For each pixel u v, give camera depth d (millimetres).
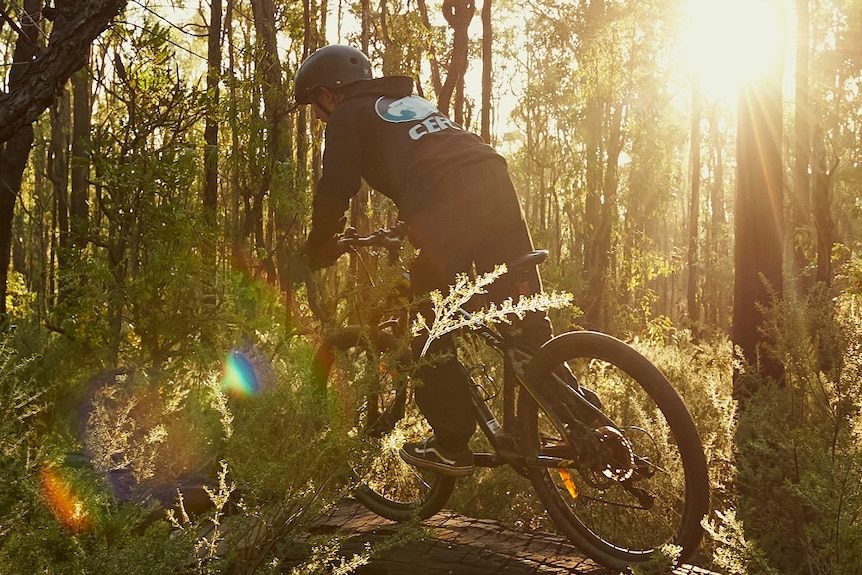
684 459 2432
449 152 2814
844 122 21953
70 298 5180
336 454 2166
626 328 24094
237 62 6941
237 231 6223
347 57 3086
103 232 5297
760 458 3418
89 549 1929
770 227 4457
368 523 2949
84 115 15266
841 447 2320
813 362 3393
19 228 26000
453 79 8117
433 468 2807
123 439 2365
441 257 2738
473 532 2883
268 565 1979
